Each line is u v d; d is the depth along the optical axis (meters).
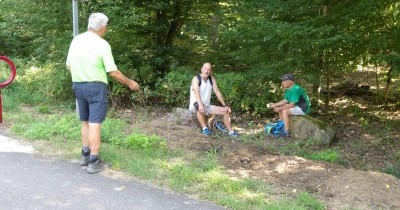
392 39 8.55
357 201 4.38
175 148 5.86
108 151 5.43
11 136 6.10
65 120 6.61
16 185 4.35
